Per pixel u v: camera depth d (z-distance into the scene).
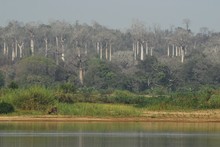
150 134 155.00
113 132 159.00
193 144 134.12
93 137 146.38
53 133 154.38
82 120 195.12
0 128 166.75
